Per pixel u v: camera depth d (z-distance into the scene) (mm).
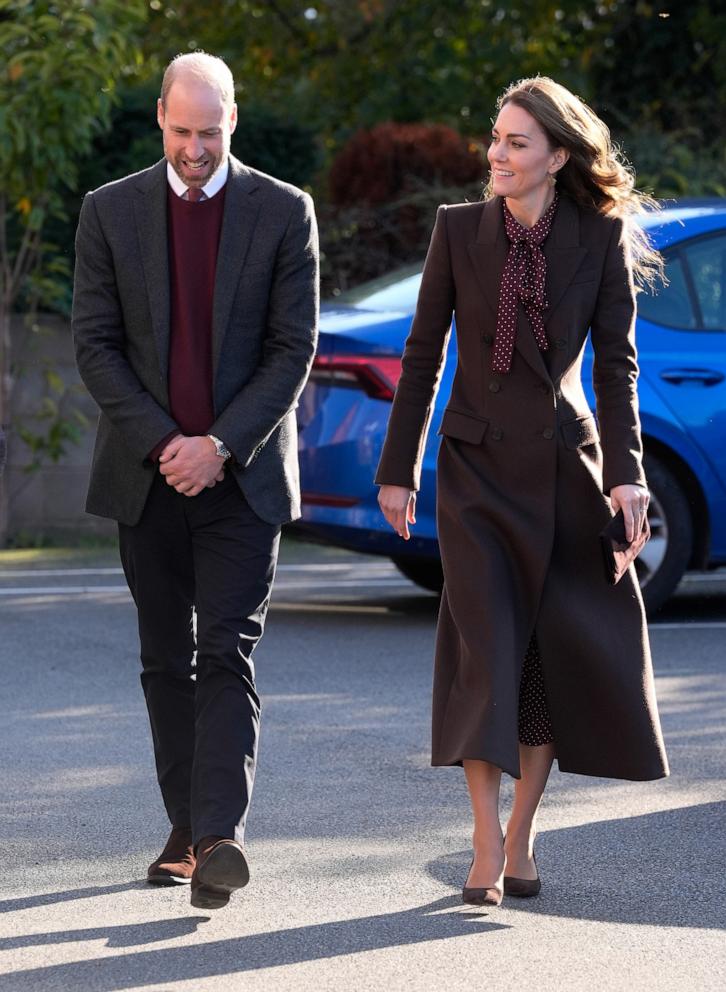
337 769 11383
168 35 41688
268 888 8922
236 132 27172
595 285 8609
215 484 8672
